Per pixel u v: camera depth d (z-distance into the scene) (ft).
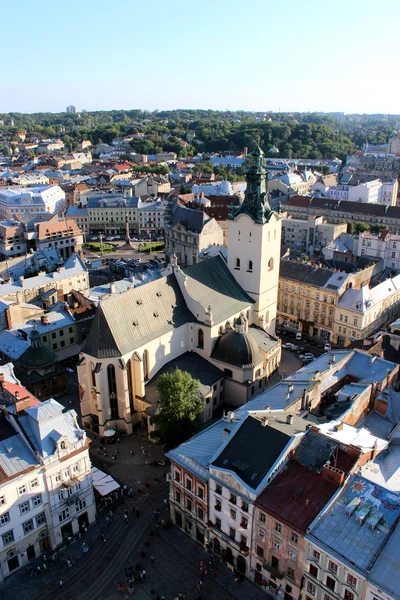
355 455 236.84
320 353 476.54
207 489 251.39
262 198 404.57
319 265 534.37
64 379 429.79
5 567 246.47
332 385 319.27
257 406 299.58
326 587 213.25
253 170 396.57
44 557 259.19
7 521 240.73
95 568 254.47
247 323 391.04
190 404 310.65
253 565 243.40
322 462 236.63
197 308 379.55
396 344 384.88
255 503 228.84
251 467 240.94
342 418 275.18
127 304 350.23
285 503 225.97
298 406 288.30
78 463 262.88
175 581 247.29
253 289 424.87
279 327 536.83
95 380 333.62
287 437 244.22
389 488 229.66
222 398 384.68
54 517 259.19
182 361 379.96
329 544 207.72
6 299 512.63
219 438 274.98
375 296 486.79
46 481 250.16
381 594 192.85
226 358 376.07
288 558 224.74
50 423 255.29
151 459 328.49
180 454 268.00
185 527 275.39
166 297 377.09
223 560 257.55
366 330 479.41
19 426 252.62
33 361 394.11
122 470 319.27
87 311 476.13
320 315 503.20
